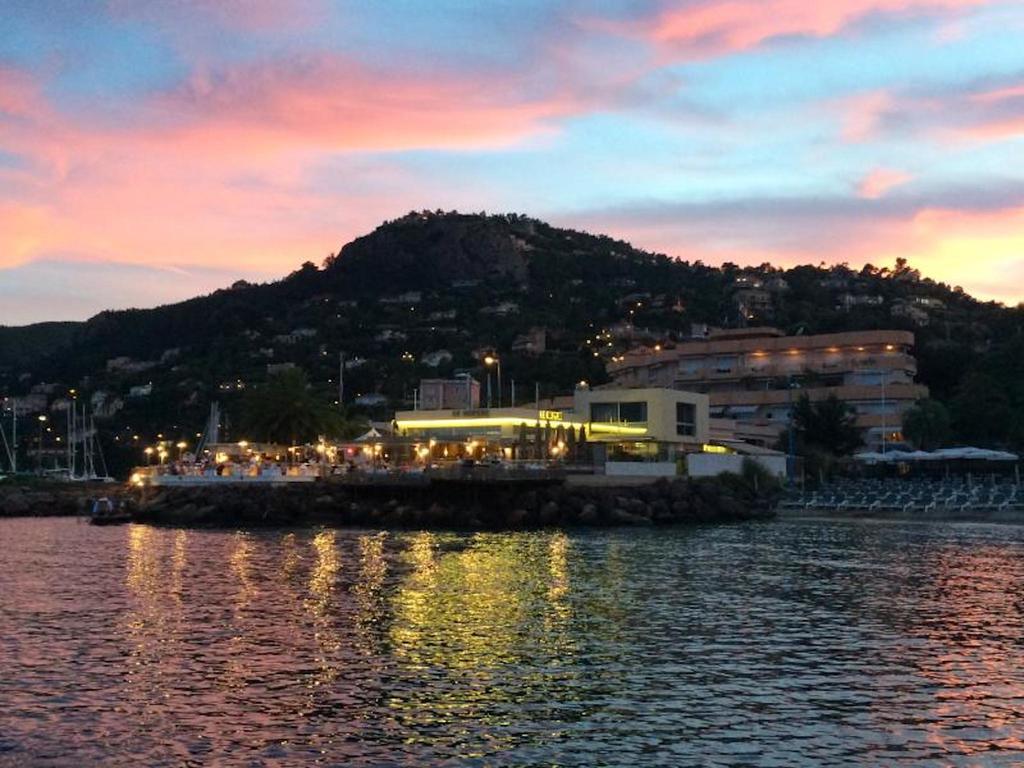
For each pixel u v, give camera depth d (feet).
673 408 361.51
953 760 71.92
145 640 110.63
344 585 152.25
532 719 81.41
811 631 116.16
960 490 306.76
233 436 548.31
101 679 93.35
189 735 77.30
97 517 310.65
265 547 216.33
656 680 93.35
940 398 532.73
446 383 390.83
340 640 110.52
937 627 118.83
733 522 288.51
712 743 75.66
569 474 299.99
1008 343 539.70
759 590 147.02
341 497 295.89
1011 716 82.28
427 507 288.92
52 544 231.09
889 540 224.94
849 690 90.07
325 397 460.14
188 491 311.47
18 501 400.88
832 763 71.46
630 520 278.87
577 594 142.82
